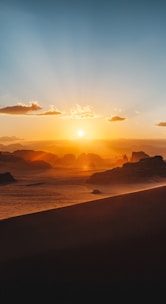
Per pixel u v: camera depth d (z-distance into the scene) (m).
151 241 5.71
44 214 8.87
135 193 10.87
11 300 4.11
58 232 6.85
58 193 137.12
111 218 7.73
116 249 5.49
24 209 91.69
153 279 4.38
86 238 6.23
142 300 3.92
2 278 4.72
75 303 3.96
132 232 6.32
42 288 4.36
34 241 6.33
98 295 4.09
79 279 4.53
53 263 5.12
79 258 5.25
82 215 8.34
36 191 141.62
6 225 7.88
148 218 7.36
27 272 4.87
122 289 4.18
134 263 4.89
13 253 5.71
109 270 4.73
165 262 4.84
